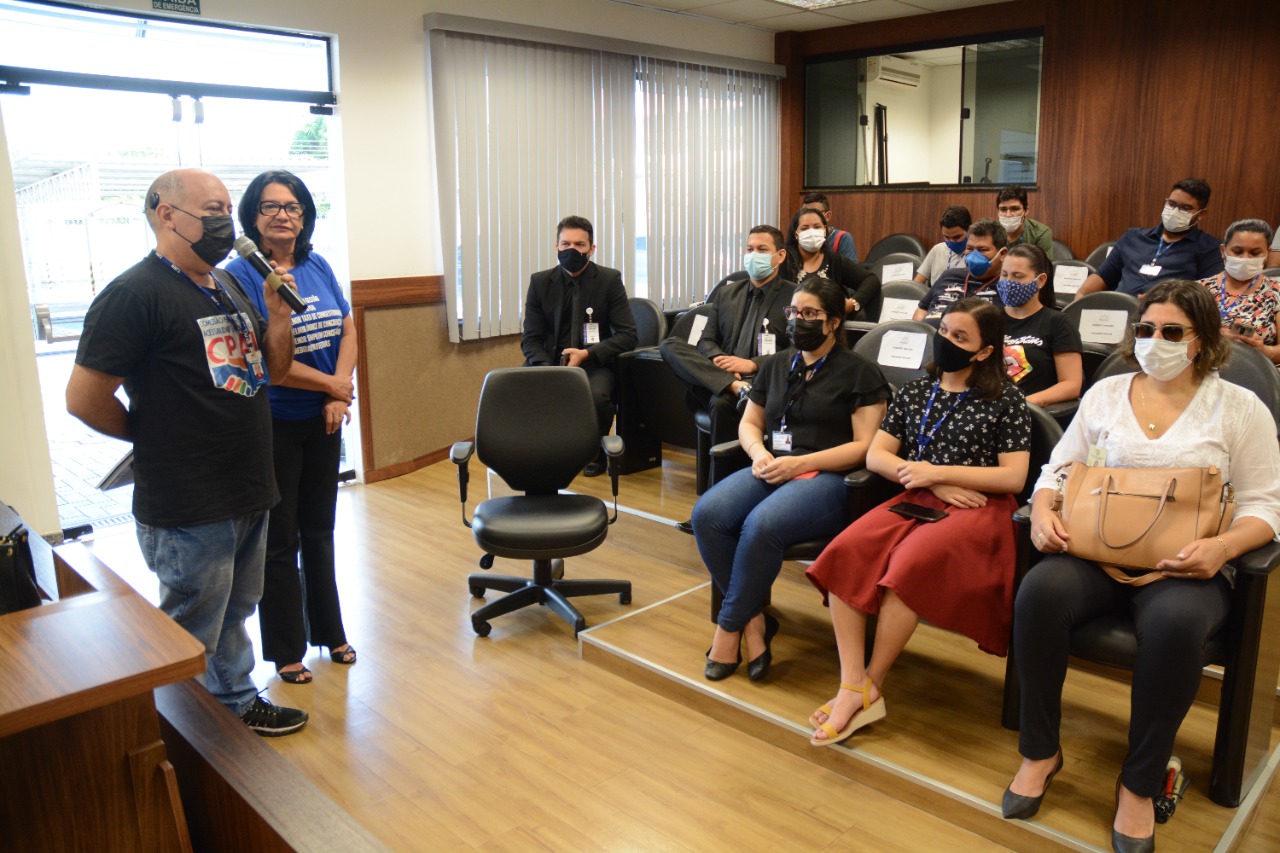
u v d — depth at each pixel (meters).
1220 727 2.06
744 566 2.62
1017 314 3.33
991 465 2.48
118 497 4.60
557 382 3.29
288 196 2.59
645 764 2.43
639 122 6.29
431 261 5.26
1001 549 2.34
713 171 6.93
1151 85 5.95
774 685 2.67
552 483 3.33
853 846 2.09
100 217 4.16
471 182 5.28
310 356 2.71
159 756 1.34
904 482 2.49
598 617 3.29
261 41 4.50
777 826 2.17
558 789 2.32
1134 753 1.93
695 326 4.39
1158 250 4.36
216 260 2.12
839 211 7.48
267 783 1.34
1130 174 6.12
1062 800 2.12
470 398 5.54
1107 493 2.07
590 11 5.84
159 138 4.25
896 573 2.29
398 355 5.09
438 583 3.64
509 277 5.57
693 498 4.16
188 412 2.12
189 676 1.28
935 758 2.29
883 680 2.63
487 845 2.11
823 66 7.34
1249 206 5.72
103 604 1.46
